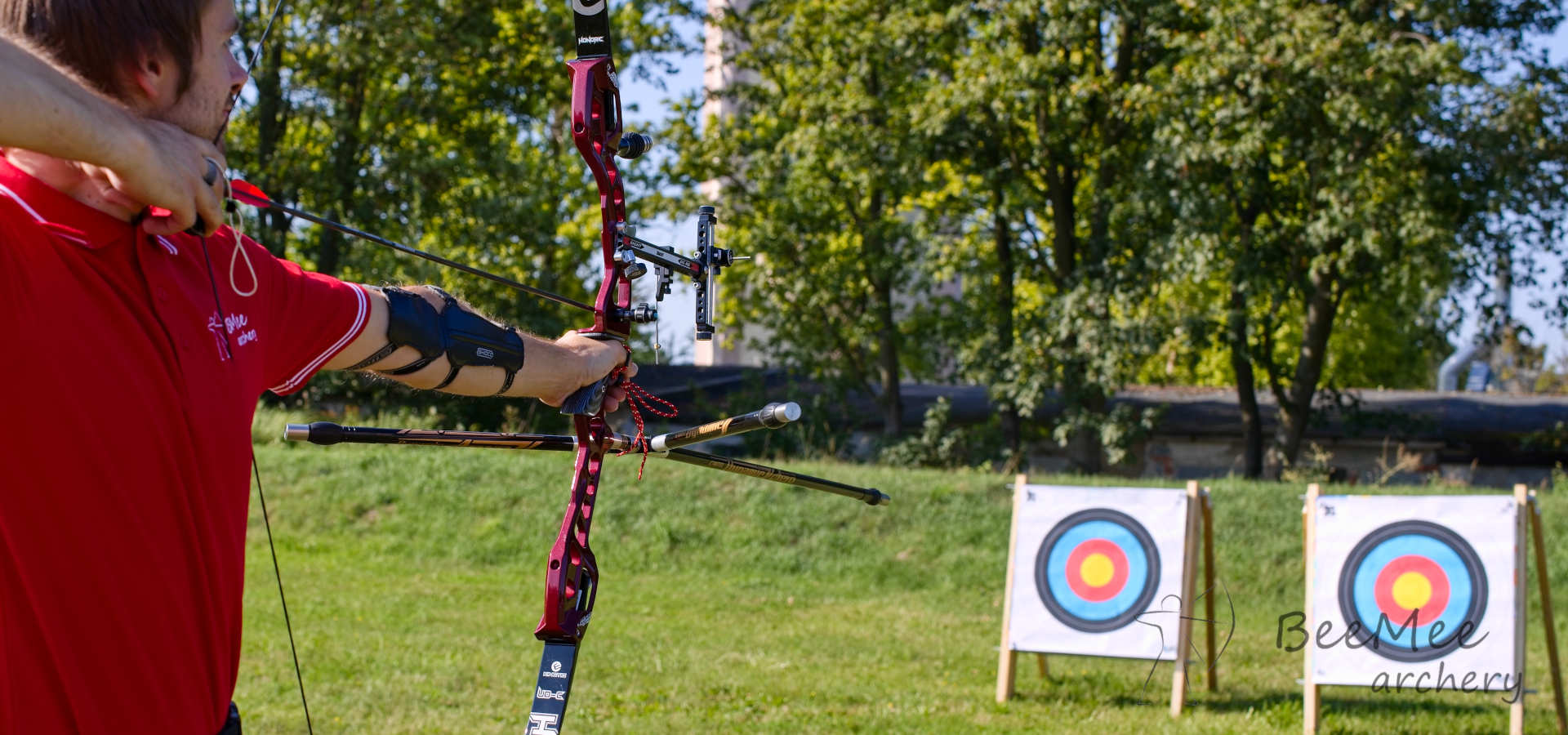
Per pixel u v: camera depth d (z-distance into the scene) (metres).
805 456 18.70
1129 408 17.52
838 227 19.62
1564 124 15.22
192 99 1.49
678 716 6.11
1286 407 18.19
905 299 23.84
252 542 11.11
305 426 2.30
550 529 11.51
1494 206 14.75
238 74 1.56
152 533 1.47
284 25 18.33
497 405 18.91
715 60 22.52
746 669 7.31
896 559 11.00
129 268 1.48
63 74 1.27
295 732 5.57
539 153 21.12
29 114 1.19
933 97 16.69
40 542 1.39
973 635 8.67
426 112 19.77
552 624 2.13
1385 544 6.39
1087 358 17.16
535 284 19.86
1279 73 14.66
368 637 7.75
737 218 19.98
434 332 1.95
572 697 6.46
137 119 1.33
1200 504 6.99
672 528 11.43
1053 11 16.25
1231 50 14.79
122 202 1.44
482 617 8.59
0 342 1.35
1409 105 14.56
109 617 1.44
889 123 17.95
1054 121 17.39
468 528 11.55
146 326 1.48
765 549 11.22
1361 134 14.94
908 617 9.37
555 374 2.16
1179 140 15.12
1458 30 16.14
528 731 2.04
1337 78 14.53
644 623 8.75
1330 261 15.93
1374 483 17.59
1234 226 16.25
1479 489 12.57
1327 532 6.52
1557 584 10.04
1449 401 23.25
